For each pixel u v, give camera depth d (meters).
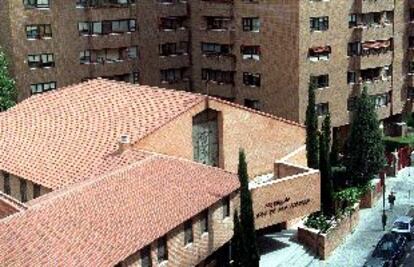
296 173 54.28
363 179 63.84
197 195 44.00
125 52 83.56
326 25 76.19
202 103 53.69
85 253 36.34
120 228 38.88
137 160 46.75
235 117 56.12
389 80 83.06
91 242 37.19
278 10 75.31
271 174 59.47
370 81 81.31
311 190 52.75
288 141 60.19
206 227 45.03
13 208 39.28
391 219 59.78
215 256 47.81
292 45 75.06
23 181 50.00
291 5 74.06
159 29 85.31
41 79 78.44
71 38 79.62
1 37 77.38
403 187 67.56
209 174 46.56
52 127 55.28
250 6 77.81
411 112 86.50
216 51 83.31
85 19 80.12
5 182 52.00
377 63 81.12
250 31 78.50
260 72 78.69
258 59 78.56
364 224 59.03
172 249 41.84
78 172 47.69
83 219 38.62
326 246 52.12
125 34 82.69
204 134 55.06
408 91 85.88
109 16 81.31
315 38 75.62
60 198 39.66
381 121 84.06
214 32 82.19
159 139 51.06
